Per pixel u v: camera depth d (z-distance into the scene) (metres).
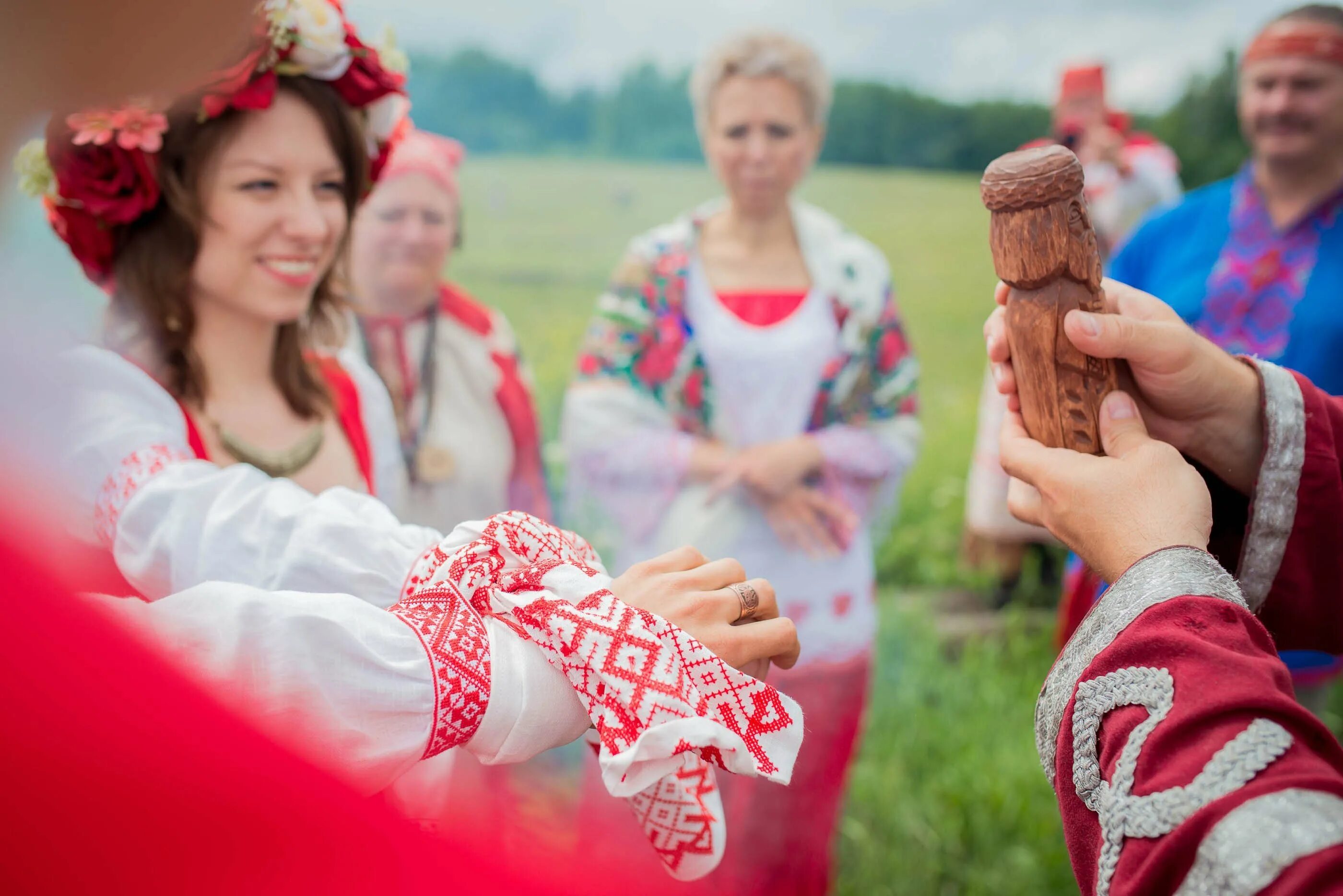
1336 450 0.91
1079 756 0.75
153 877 0.53
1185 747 0.67
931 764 2.80
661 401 2.50
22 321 0.57
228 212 1.33
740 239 2.54
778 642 0.89
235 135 1.31
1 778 0.50
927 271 6.22
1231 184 2.53
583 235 6.14
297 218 1.35
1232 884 0.60
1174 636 0.72
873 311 2.50
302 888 0.57
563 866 1.86
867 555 2.48
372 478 1.58
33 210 1.25
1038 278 0.86
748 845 2.21
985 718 2.99
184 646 0.74
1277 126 2.34
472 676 0.81
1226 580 0.78
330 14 1.31
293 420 1.48
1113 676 0.74
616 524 2.50
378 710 0.77
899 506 4.06
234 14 0.52
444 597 0.88
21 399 0.56
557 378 4.82
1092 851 0.74
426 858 0.65
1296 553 0.93
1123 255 2.67
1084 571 2.29
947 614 3.62
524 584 0.89
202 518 1.06
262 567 1.03
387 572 1.01
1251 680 0.68
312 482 1.48
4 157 0.52
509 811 1.80
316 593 0.97
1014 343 0.89
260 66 1.28
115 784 0.52
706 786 0.90
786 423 2.45
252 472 1.12
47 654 0.52
